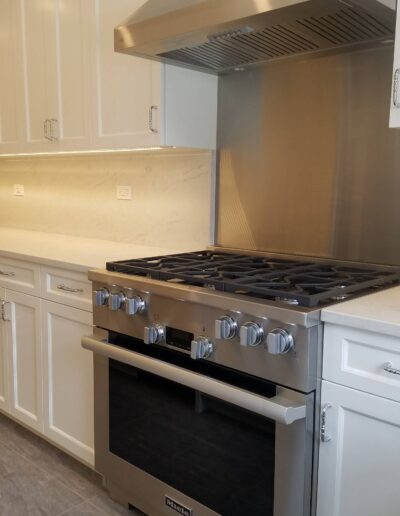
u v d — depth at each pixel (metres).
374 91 1.76
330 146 1.88
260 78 2.05
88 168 2.81
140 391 1.75
